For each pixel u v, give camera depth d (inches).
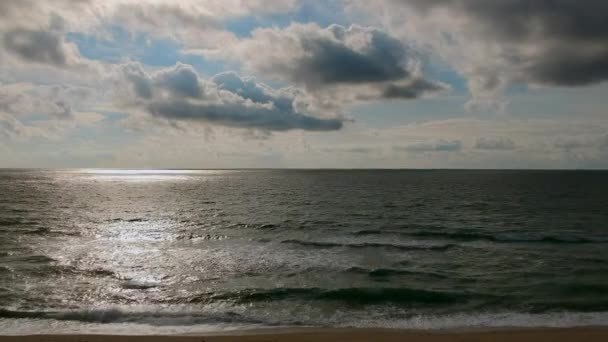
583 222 1294.3
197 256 805.2
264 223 1269.7
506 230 1136.8
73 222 1295.5
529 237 1029.2
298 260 772.6
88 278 647.1
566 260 782.5
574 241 981.2
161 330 443.2
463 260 781.3
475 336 419.5
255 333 430.6
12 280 629.0
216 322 471.2
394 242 957.8
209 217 1427.2
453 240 988.6
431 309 515.8
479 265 742.5
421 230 1130.7
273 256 805.9
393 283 625.9
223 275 668.7
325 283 624.1
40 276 652.7
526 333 428.1
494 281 638.5
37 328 445.7
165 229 1159.0
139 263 746.2
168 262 754.2
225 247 897.5
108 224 1261.1
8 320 468.4
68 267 711.1
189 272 685.9
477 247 903.1
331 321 476.4
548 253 846.5
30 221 1298.0
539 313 500.4
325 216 1439.5
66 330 440.1
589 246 924.6
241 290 587.2
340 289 585.3
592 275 673.6
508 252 853.8
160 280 639.1
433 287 605.9
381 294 566.6
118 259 777.6
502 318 483.5
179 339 401.7
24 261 748.6
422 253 840.3
